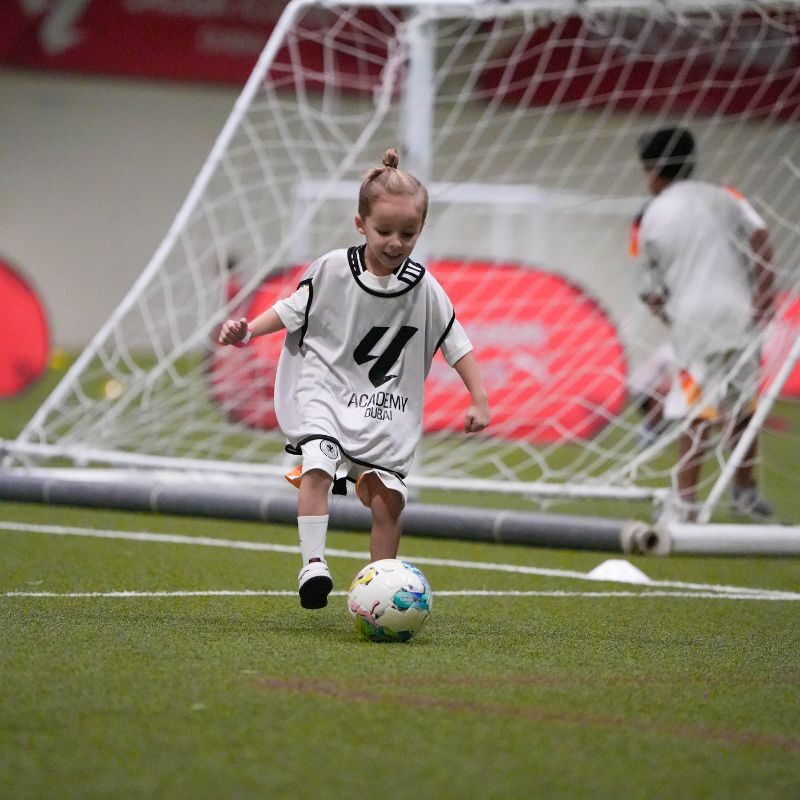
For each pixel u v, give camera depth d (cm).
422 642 1398
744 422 2478
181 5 6147
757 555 2141
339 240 4069
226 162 3138
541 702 1122
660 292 2508
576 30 4903
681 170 2534
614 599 1788
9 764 904
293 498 2405
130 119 6331
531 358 3644
